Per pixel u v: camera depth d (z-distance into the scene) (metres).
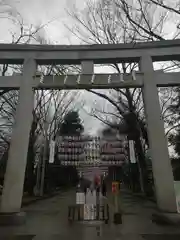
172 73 10.06
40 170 25.00
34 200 18.72
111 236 6.95
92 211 10.57
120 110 18.17
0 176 23.11
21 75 10.34
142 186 21.72
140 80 10.02
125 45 10.48
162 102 18.39
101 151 9.86
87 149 9.88
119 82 9.90
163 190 8.51
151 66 10.14
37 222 9.34
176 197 8.61
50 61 10.66
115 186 9.91
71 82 9.95
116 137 9.96
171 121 18.61
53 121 23.25
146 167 19.98
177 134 20.55
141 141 19.81
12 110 18.42
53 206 15.78
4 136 21.11
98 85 9.86
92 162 9.82
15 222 8.42
